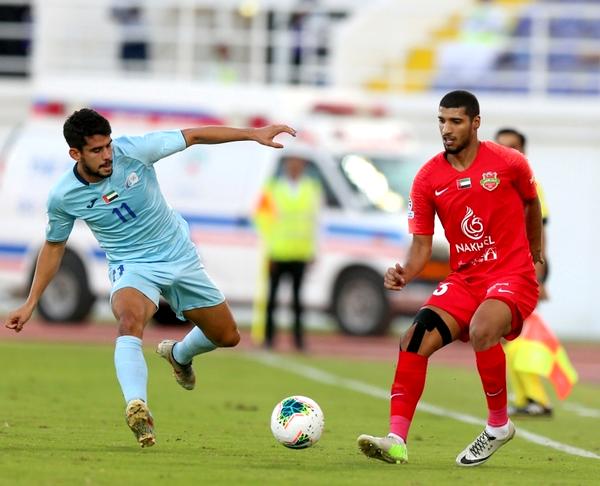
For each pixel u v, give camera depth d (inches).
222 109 3321.9
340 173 3176.7
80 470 1079.0
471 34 3986.2
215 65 4001.0
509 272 1198.3
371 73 3941.9
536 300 1210.0
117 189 1224.8
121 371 1168.2
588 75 3966.5
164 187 3213.6
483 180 1191.6
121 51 4023.1
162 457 1191.6
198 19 4003.4
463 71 3969.0
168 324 3348.9
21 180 3275.1
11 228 3270.2
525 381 1758.1
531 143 3752.5
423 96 3782.0
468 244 1208.2
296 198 2797.7
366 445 1169.4
